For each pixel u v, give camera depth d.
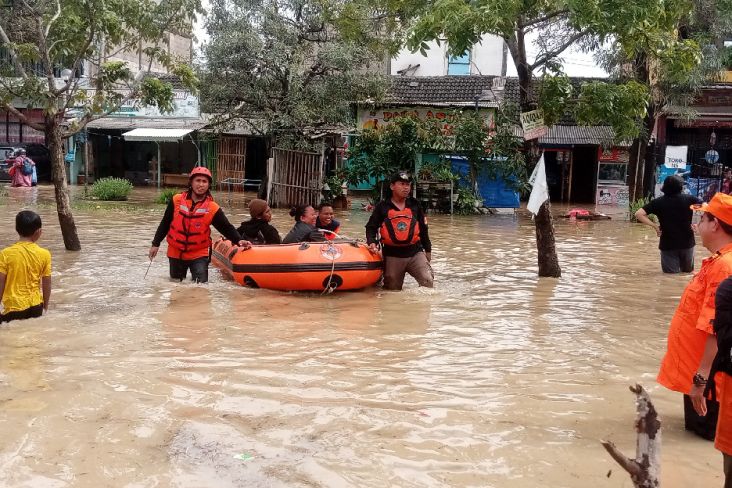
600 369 5.64
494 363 5.76
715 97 25.55
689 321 4.20
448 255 12.45
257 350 5.97
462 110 24.59
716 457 3.98
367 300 8.28
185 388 4.95
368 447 4.02
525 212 22.66
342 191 22.53
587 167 28.69
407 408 4.66
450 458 3.90
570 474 3.73
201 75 22.41
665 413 4.68
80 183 30.70
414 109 25.52
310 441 4.09
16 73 11.38
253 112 23.89
